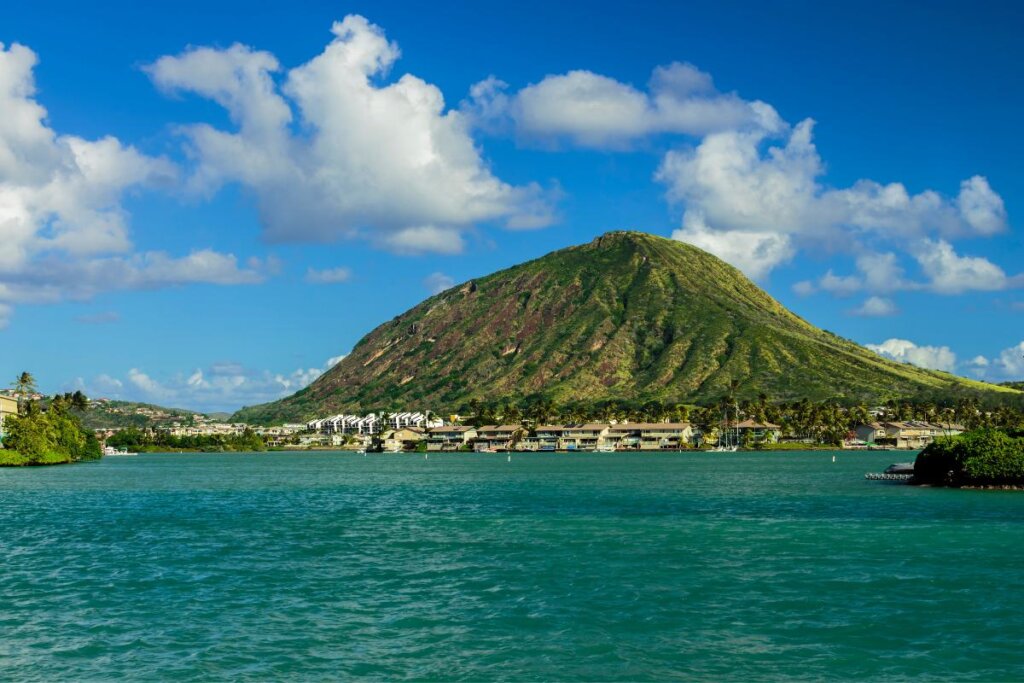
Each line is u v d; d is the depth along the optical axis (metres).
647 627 42.50
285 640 40.66
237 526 83.75
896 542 68.56
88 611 46.31
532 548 66.88
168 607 47.22
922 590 50.22
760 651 38.62
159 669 36.50
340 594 50.28
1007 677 35.16
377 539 73.06
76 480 165.38
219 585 53.03
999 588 50.66
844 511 92.69
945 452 124.75
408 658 37.91
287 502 113.38
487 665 36.91
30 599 49.28
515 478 171.12
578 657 37.91
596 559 61.38
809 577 54.16
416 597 49.34
